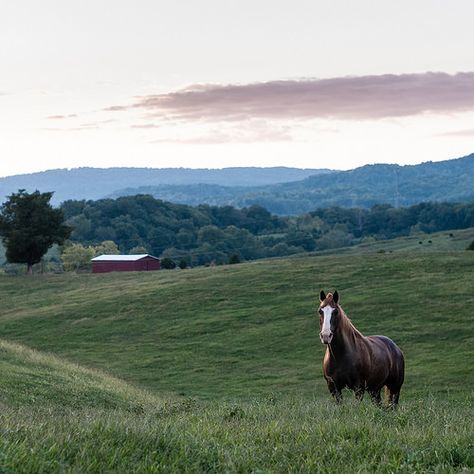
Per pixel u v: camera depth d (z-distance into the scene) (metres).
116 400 28.58
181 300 72.50
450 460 8.44
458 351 49.44
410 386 41.19
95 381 32.59
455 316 58.12
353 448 8.98
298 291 71.19
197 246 197.88
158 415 14.93
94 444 8.00
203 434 9.82
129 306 72.69
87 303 76.56
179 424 10.85
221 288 75.56
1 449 7.13
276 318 62.72
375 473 7.79
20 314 75.44
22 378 28.77
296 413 13.34
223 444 9.00
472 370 44.25
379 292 67.38
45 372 31.22
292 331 58.47
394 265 77.94
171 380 47.31
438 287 67.19
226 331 60.47
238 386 44.31
